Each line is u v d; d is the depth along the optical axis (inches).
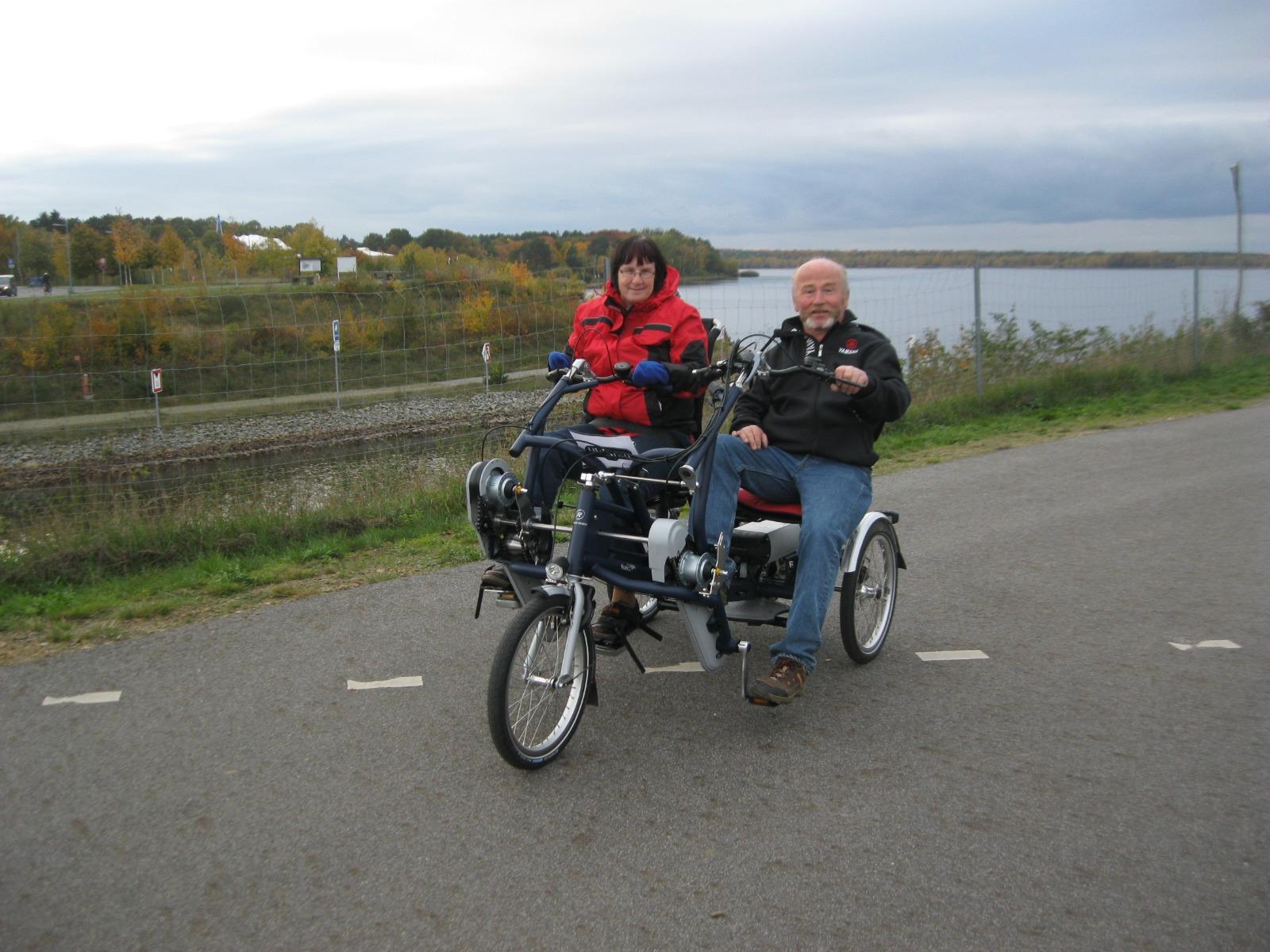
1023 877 122.0
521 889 120.4
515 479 163.3
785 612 179.0
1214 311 695.1
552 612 150.3
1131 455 401.7
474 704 173.2
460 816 137.2
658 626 213.9
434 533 292.4
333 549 270.8
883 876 122.8
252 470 364.2
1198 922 113.1
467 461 354.9
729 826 134.6
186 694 177.0
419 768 150.6
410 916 115.1
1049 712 169.8
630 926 113.4
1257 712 168.2
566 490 223.8
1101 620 214.2
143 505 289.0
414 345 956.6
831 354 180.5
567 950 109.3
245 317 1033.5
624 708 173.0
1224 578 242.4
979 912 115.5
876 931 112.2
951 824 134.4
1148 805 138.6
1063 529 289.3
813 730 163.9
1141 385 581.3
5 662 192.4
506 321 920.9
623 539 165.0
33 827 133.8
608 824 135.1
